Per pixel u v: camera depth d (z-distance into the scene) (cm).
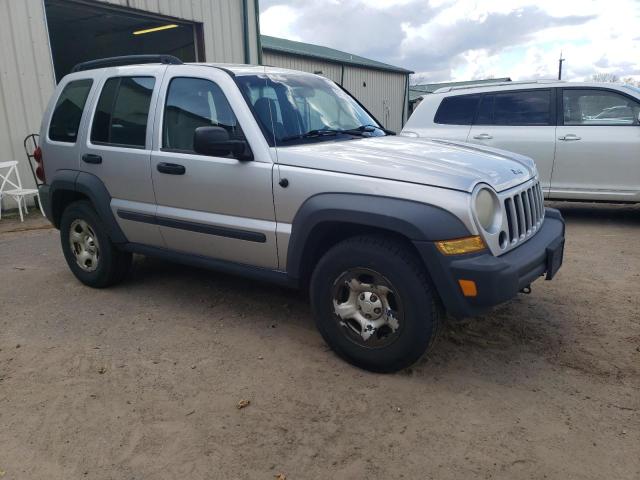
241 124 374
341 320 342
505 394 313
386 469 253
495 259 303
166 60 441
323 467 255
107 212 459
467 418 291
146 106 432
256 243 373
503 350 366
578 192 715
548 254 345
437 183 306
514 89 750
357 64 2519
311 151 353
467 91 781
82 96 485
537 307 438
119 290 496
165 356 365
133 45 1468
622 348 365
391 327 323
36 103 930
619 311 428
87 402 312
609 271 529
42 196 514
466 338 384
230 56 1289
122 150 440
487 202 311
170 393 320
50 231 763
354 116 461
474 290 296
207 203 394
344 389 321
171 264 569
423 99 820
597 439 271
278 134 376
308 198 341
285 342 383
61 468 257
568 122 714
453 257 297
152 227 434
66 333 405
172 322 422
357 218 317
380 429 282
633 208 852
